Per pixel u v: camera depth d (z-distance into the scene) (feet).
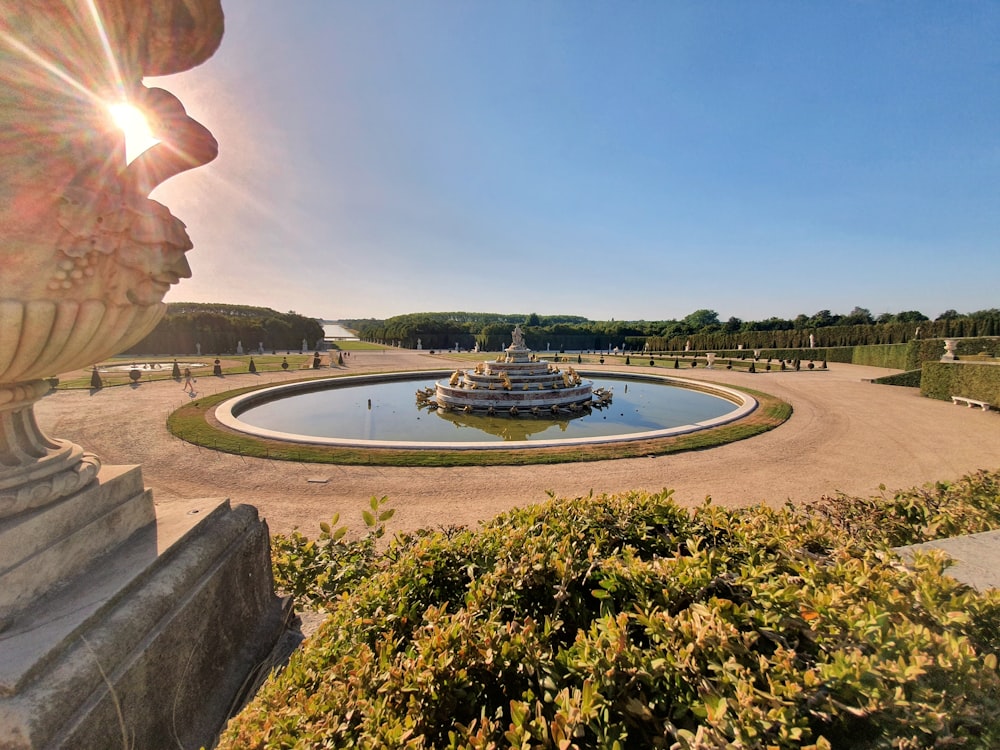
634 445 41.22
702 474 33.65
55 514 7.65
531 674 7.15
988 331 113.60
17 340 6.58
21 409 8.20
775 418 53.01
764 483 31.76
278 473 33.09
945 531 13.65
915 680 6.06
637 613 8.41
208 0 7.77
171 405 58.85
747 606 8.27
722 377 97.55
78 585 7.61
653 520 13.61
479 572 11.30
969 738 5.52
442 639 7.54
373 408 72.43
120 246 7.29
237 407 62.49
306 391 83.92
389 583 10.59
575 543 11.81
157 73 8.62
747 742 5.37
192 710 8.66
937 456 38.32
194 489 29.99
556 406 67.72
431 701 6.63
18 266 6.30
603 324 288.51
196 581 9.14
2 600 6.61
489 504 27.89
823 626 7.42
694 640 7.10
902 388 78.89
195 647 8.87
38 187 6.27
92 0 6.67
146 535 9.42
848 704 6.06
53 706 5.83
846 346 147.02
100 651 6.67
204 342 178.29
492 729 5.82
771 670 6.53
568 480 32.22
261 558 11.93
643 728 6.42
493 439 53.01
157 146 8.00
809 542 12.02
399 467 34.81
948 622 7.43
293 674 7.91
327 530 15.15
